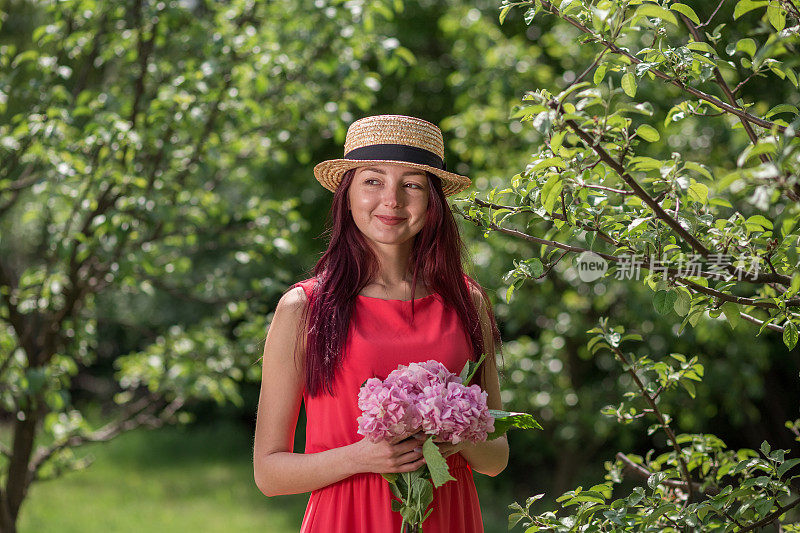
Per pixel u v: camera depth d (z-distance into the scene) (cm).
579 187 214
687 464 313
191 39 508
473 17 793
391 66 571
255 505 1180
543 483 1229
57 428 562
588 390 795
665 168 204
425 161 249
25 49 821
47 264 495
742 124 240
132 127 488
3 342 511
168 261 582
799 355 798
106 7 484
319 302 247
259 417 250
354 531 240
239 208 591
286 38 560
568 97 222
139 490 1252
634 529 257
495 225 251
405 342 246
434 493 242
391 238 248
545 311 778
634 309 692
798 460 241
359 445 227
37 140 460
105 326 1459
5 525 501
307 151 689
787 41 185
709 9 516
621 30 218
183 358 596
